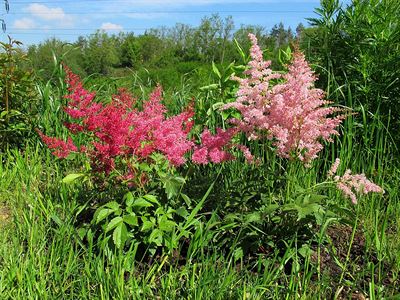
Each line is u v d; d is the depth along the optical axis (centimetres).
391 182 519
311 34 622
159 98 416
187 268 347
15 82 594
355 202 376
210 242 391
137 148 381
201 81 823
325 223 352
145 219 364
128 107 443
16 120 611
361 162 532
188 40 4878
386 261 390
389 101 551
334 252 387
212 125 563
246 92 386
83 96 407
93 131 397
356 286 357
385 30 560
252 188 415
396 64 542
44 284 329
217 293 321
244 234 380
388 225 450
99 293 330
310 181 482
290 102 373
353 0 577
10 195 483
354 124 523
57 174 513
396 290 353
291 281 326
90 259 349
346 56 573
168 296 330
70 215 399
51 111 630
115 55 4978
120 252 349
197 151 399
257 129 413
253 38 391
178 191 390
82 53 4625
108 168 393
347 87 566
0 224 431
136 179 384
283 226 388
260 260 346
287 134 377
